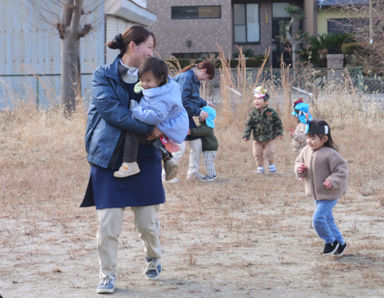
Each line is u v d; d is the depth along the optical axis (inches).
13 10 883.4
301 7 1679.4
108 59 884.6
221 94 690.2
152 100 189.3
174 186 399.2
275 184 403.5
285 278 212.4
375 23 906.7
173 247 256.7
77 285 208.8
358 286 202.2
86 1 867.4
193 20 1630.2
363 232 275.7
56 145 581.3
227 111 671.1
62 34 722.8
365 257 236.8
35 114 687.7
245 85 684.1
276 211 325.4
